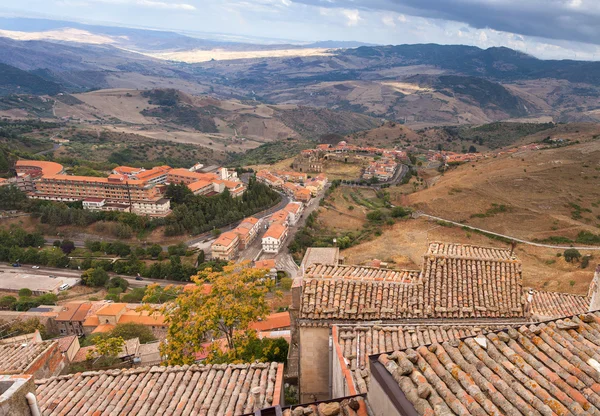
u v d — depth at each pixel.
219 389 17.88
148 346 52.47
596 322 13.19
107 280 106.25
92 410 17.05
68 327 70.25
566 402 10.12
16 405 10.47
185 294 30.48
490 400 10.48
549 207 117.38
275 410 12.93
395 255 91.62
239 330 28.09
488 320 23.62
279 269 111.19
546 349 12.08
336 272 26.98
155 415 16.52
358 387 16.19
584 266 77.50
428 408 10.06
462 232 107.31
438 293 24.23
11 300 89.12
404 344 19.97
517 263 26.06
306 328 22.83
